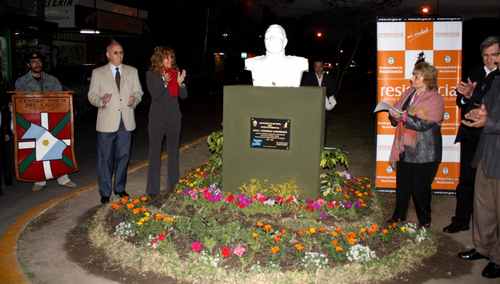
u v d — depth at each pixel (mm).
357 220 5879
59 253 5535
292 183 6082
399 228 5578
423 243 5441
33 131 7945
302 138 5996
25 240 5953
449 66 7273
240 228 5336
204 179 6914
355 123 17172
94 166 10125
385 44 7324
